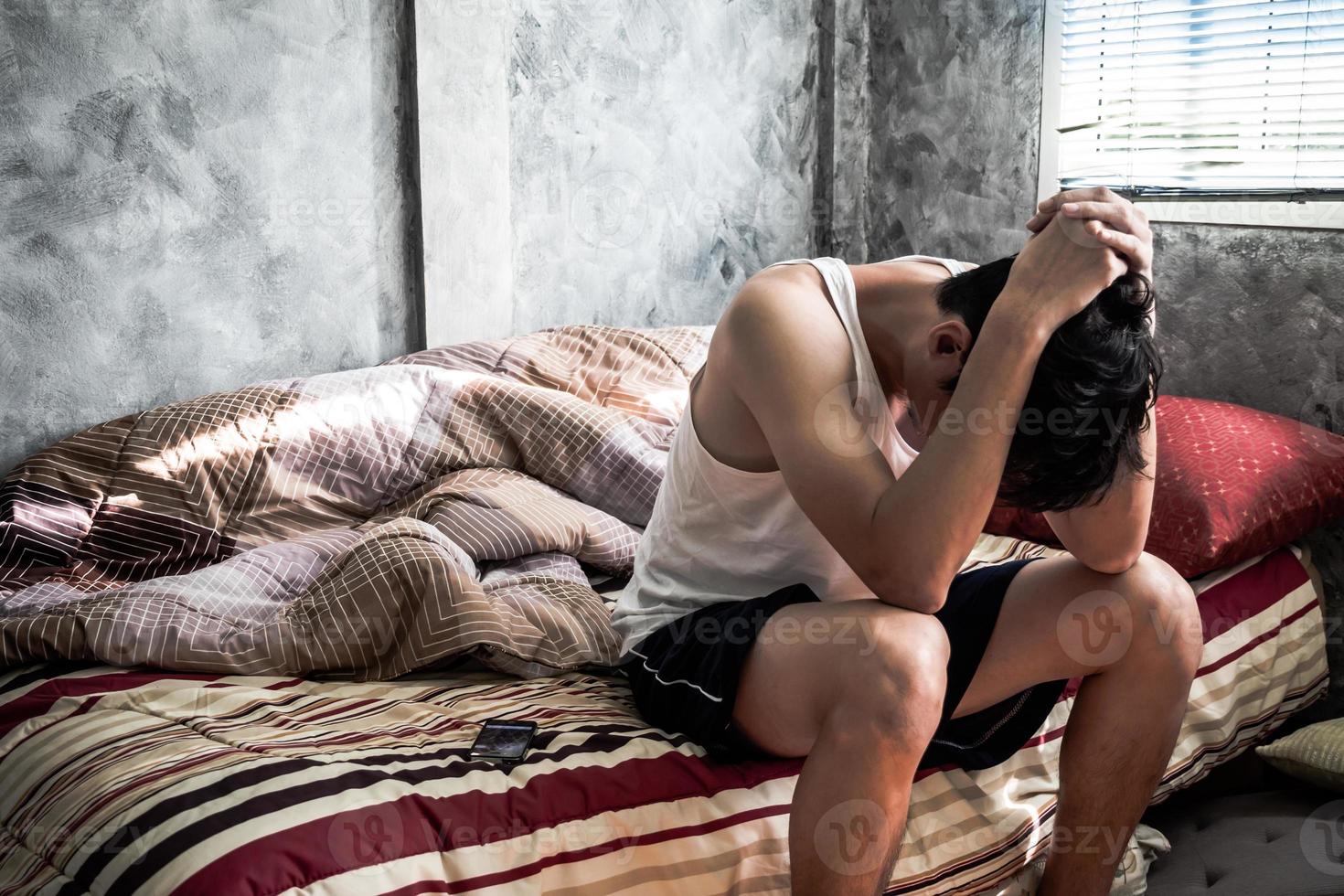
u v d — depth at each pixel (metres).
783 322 1.32
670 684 1.46
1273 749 2.07
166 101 2.43
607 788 1.37
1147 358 1.25
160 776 1.34
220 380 2.59
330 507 2.30
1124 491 1.37
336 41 2.62
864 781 1.18
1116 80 2.82
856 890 1.20
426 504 2.20
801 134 3.46
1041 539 2.34
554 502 2.19
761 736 1.38
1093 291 1.22
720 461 1.43
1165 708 1.41
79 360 2.41
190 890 1.13
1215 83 2.63
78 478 2.21
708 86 3.23
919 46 3.31
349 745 1.42
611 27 3.02
